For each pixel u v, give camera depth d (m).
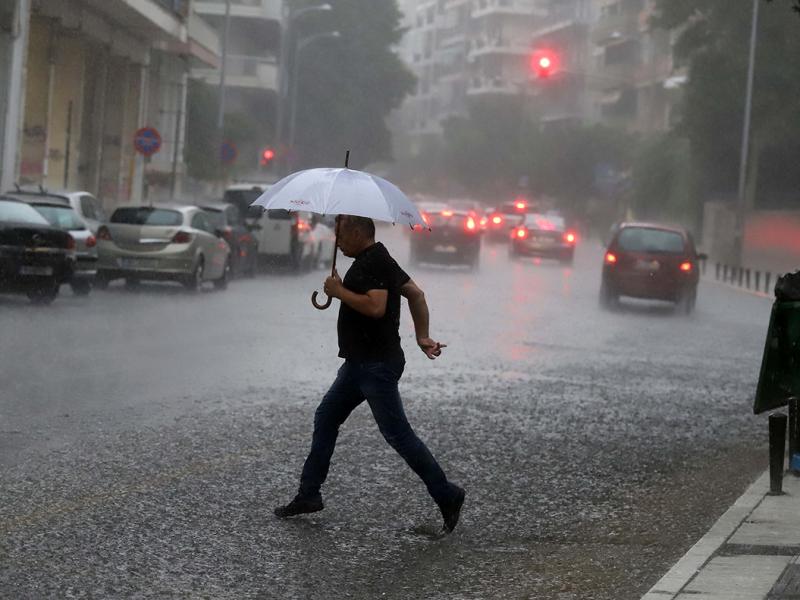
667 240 28.89
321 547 7.41
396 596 6.49
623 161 89.88
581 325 24.05
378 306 7.79
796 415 9.78
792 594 6.23
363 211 7.70
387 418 7.84
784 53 57.66
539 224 51.78
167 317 20.91
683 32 60.25
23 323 18.48
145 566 6.76
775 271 60.62
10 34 33.56
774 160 64.62
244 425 11.17
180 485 8.72
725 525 7.93
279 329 19.97
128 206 26.70
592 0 109.69
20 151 34.78
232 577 6.67
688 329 24.48
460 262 42.97
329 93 88.56
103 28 43.59
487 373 15.91
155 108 54.56
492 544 7.73
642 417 13.08
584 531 8.16
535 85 118.94
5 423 10.56
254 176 71.88
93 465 9.16
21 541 7.06
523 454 10.71
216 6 84.19
